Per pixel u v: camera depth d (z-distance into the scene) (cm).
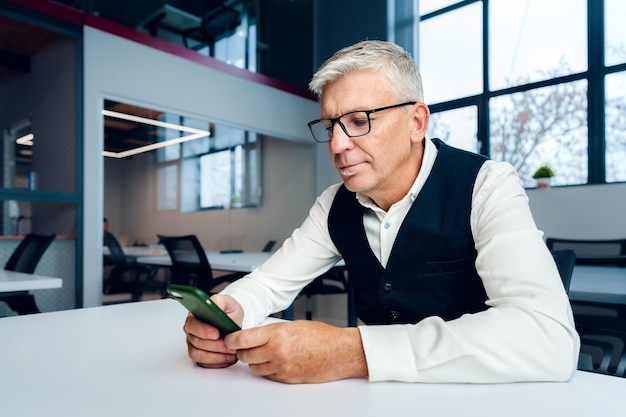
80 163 287
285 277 97
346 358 54
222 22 421
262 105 415
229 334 57
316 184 453
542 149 340
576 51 327
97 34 299
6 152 272
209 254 391
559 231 310
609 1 314
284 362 53
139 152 568
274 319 94
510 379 53
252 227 494
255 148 498
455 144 389
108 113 348
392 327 59
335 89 76
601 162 313
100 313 95
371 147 76
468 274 85
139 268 368
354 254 94
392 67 76
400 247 86
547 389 51
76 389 51
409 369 53
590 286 164
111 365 60
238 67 395
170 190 556
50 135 284
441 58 402
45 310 273
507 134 359
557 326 55
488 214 76
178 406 46
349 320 270
